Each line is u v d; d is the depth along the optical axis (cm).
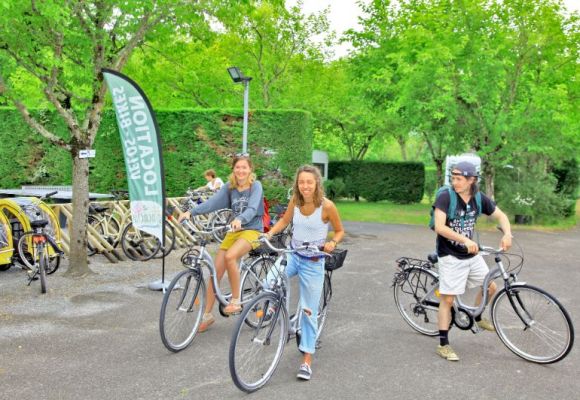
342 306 630
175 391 384
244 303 507
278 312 403
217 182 1216
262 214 496
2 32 655
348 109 2547
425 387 398
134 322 547
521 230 1485
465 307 475
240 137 1392
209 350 467
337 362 446
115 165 1459
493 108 1625
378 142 2983
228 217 1105
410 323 534
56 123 1480
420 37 1602
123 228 929
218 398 373
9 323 536
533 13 1580
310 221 410
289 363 442
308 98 2153
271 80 2056
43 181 1503
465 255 452
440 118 1586
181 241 1030
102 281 727
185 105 2036
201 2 789
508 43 1572
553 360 440
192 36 888
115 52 802
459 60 1567
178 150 1422
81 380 400
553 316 439
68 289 679
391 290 714
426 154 4159
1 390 381
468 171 439
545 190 1667
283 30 1983
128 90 661
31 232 714
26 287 683
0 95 737
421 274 513
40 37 692
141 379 404
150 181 671
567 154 1838
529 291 447
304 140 1373
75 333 509
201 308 489
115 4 721
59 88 740
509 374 425
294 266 416
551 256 1040
